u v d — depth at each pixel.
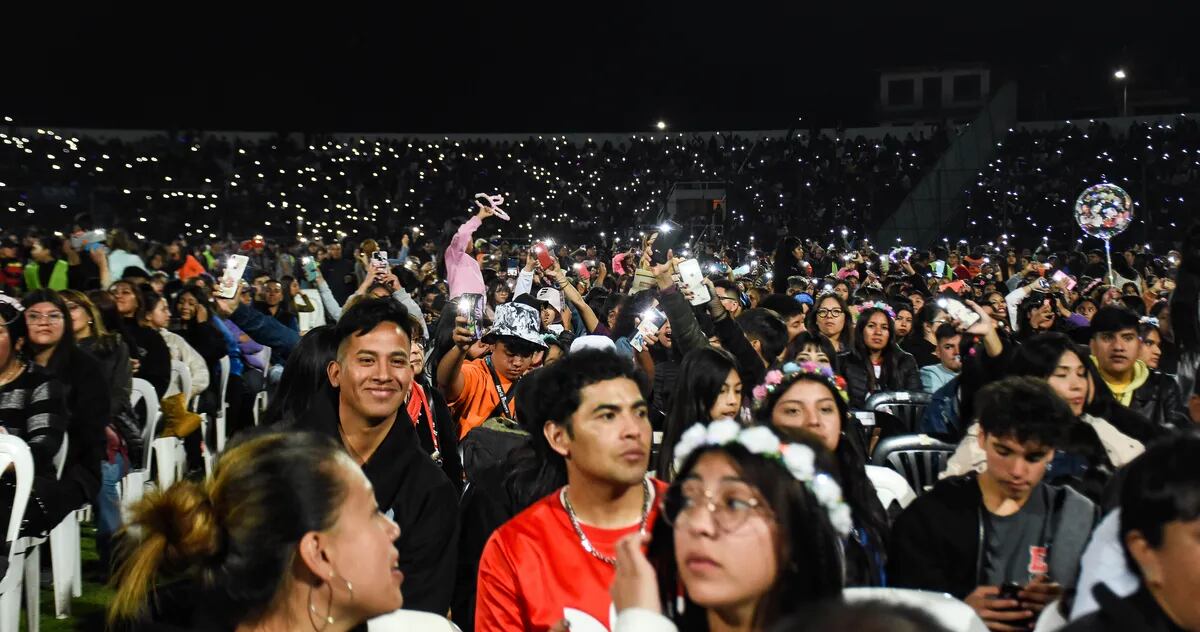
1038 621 2.65
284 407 4.32
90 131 31.16
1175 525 2.07
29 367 5.64
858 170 32.03
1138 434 4.89
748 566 2.06
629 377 3.11
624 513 3.11
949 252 23.64
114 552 2.21
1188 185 28.98
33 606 5.50
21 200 28.78
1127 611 2.16
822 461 2.47
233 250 24.19
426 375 5.22
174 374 8.22
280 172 31.58
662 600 2.28
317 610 2.13
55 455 5.57
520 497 3.77
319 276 11.41
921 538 3.51
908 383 7.55
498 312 5.50
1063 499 3.47
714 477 2.11
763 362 6.04
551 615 3.02
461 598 3.94
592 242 31.69
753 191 31.77
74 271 15.40
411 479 3.71
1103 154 29.84
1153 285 12.38
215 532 2.09
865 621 1.28
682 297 5.95
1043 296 9.81
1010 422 3.35
